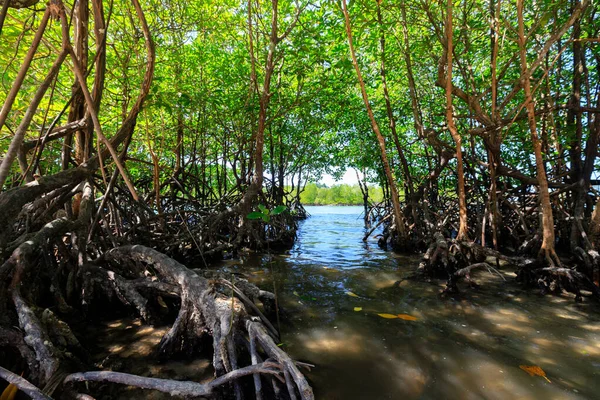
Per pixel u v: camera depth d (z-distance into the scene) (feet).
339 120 32.86
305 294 12.92
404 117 28.73
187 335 7.80
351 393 6.50
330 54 20.68
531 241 16.70
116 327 9.30
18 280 6.71
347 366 7.50
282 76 27.91
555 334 9.25
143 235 16.76
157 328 9.24
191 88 21.83
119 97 17.69
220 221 20.06
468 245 15.52
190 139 30.63
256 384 5.40
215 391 6.14
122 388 6.33
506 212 23.30
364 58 24.57
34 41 3.85
